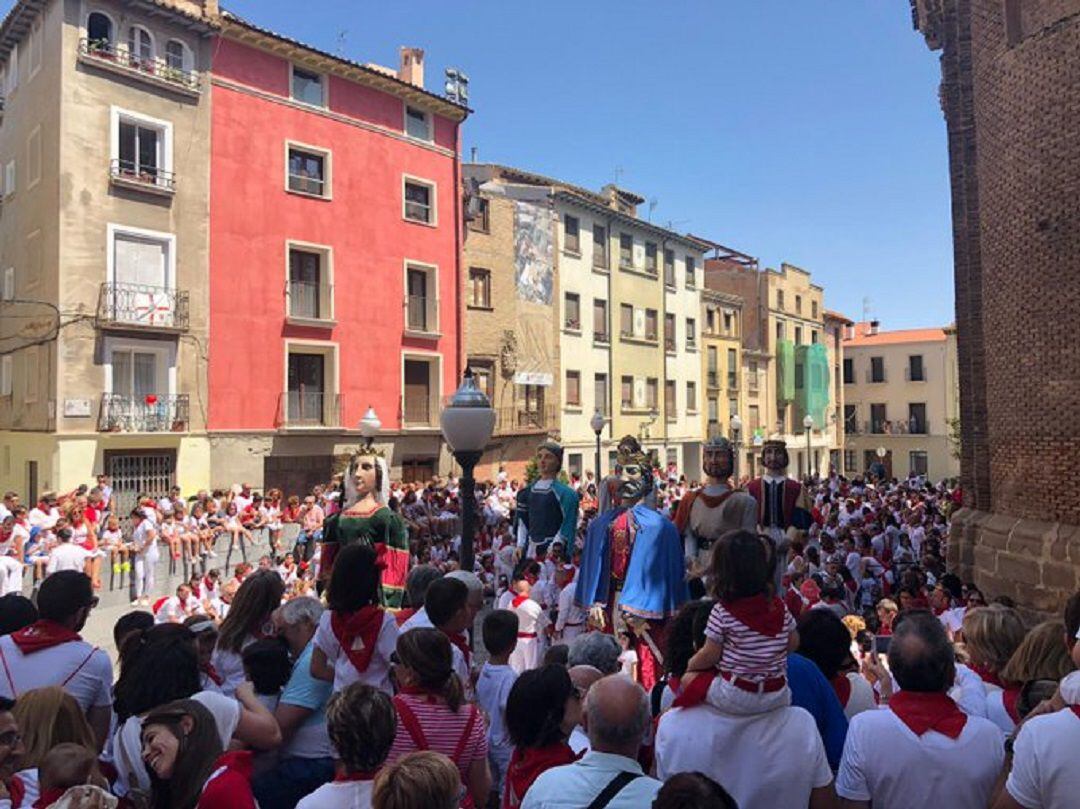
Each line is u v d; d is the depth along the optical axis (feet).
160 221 84.84
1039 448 40.11
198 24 87.10
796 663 13.50
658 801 8.30
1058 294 38.88
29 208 83.66
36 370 81.41
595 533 21.94
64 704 12.53
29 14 82.69
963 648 22.16
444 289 113.91
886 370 231.50
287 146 96.48
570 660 16.03
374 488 20.62
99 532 62.39
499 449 121.29
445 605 16.39
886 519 64.13
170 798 10.51
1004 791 10.66
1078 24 37.68
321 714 14.33
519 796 12.00
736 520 19.97
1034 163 40.27
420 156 111.55
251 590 17.08
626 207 157.79
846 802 11.44
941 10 50.11
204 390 87.86
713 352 175.11
